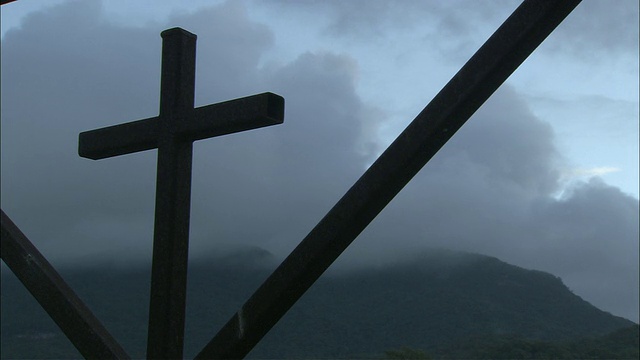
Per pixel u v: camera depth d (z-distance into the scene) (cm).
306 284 259
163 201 296
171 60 308
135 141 312
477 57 236
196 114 296
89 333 283
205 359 268
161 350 283
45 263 302
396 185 247
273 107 288
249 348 269
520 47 234
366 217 251
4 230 307
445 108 237
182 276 294
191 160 305
